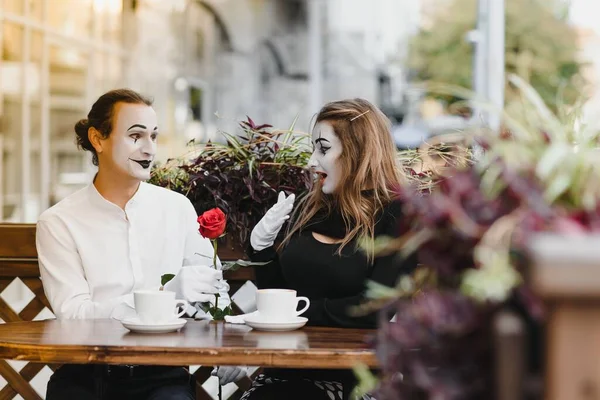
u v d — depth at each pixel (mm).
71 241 2816
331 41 15430
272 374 2553
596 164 1328
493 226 1245
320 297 2590
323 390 2449
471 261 1304
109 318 2627
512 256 1198
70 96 8094
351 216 2617
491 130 1585
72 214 2848
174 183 3293
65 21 7918
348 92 15406
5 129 6648
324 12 15398
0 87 6492
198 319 2730
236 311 3205
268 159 3229
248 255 2797
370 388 1517
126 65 9750
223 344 2049
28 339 2121
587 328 1084
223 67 13359
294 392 2428
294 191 3158
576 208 1291
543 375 1118
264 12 14336
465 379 1244
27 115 7082
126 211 2875
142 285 2869
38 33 7301
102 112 2848
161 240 2932
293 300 2355
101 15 8922
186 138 11773
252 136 3279
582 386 1085
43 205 7477
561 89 1704
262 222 2748
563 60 9484
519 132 1438
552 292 1058
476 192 1294
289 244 2678
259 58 14398
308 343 2072
